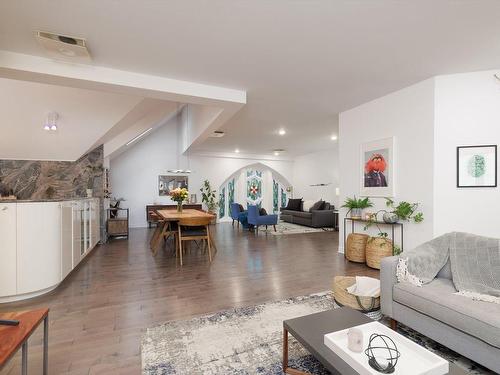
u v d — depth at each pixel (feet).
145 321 8.29
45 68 9.87
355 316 6.10
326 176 33.22
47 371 5.81
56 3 7.06
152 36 8.65
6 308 9.23
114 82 10.91
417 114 12.53
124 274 12.95
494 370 5.38
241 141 27.61
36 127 15.43
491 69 11.21
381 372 4.18
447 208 11.72
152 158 31.22
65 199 11.71
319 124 20.49
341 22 7.99
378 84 12.68
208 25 8.10
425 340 7.20
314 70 11.17
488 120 11.28
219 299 9.94
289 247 19.13
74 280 12.09
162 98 12.67
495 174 11.17
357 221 15.99
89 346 6.98
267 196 39.45
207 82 12.28
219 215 35.65
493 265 7.07
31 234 9.94
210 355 6.57
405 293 7.16
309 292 10.59
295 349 6.79
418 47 9.44
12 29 8.17
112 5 7.18
